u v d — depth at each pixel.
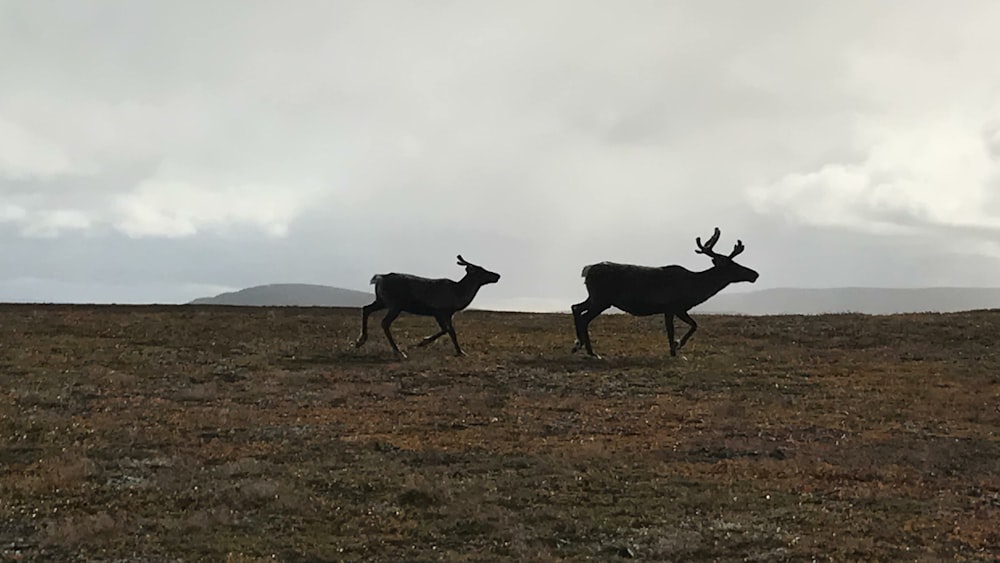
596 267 28.88
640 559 11.15
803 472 15.26
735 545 11.59
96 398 21.39
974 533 12.12
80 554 10.95
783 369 26.62
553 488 14.05
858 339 32.28
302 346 29.81
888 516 12.91
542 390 23.34
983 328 33.34
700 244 29.47
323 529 12.03
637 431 18.77
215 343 30.27
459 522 12.33
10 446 16.31
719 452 16.78
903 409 21.22
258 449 16.52
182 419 19.05
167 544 11.30
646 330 35.53
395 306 28.62
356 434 18.03
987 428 19.39
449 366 26.47
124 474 14.64
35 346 28.20
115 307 41.88
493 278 29.38
